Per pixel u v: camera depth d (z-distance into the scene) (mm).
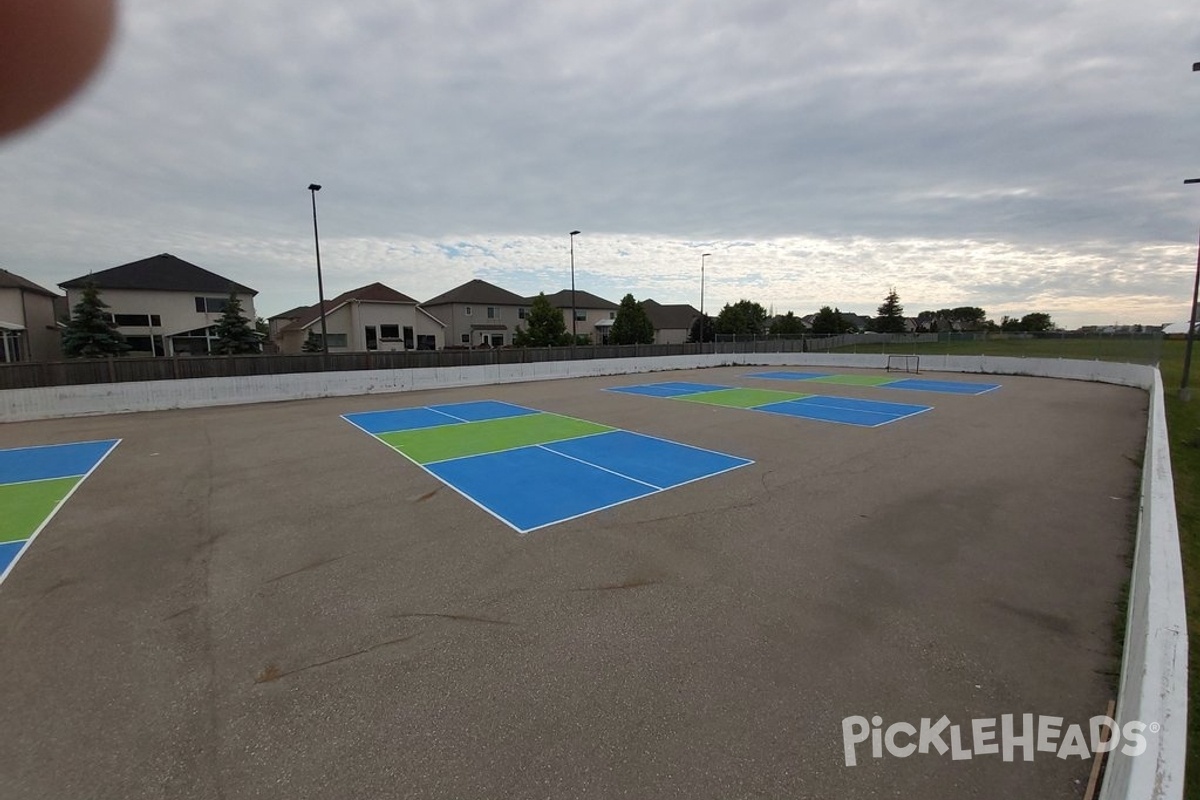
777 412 14586
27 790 2535
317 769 2652
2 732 2932
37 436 11766
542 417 14008
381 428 12461
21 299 31359
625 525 6023
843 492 7184
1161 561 3141
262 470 8609
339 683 3338
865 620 3990
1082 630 3838
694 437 11094
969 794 2479
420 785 2545
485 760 2693
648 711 3037
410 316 44812
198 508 6773
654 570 4875
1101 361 22375
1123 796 1777
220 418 14188
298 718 3027
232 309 33812
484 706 3100
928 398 17359
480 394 19531
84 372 15000
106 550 5488
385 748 2787
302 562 5145
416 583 4680
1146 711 1978
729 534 5723
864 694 3168
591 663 3502
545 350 25688
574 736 2852
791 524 6000
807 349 38875
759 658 3535
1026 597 4324
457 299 52562
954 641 3711
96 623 4082
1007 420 12852
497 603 4312
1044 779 2551
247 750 2787
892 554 5184
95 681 3379
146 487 7738
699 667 3443
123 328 35438
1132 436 10789
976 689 3207
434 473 8336
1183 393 15367
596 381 24672
